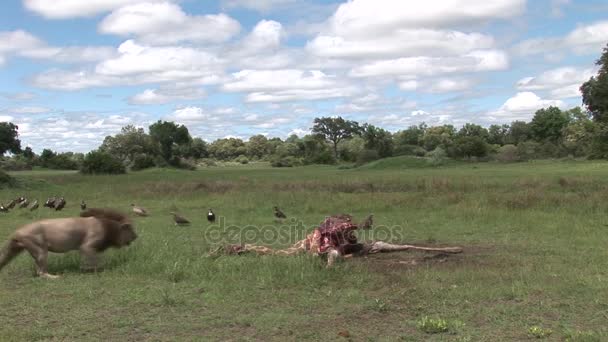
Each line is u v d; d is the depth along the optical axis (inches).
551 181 1261.1
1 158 4065.0
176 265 360.2
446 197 850.8
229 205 871.7
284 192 1043.3
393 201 824.9
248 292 308.7
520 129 5157.5
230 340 234.2
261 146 6515.8
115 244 386.9
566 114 4744.1
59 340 234.4
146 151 4104.3
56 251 365.4
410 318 262.7
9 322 259.8
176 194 1084.5
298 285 321.7
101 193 1147.9
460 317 262.2
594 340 223.8
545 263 385.7
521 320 256.2
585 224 572.4
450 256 420.5
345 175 2215.8
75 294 307.9
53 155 4707.2
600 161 2768.2
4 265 359.9
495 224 601.9
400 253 429.1
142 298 296.8
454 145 3663.9
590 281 321.1
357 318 263.6
